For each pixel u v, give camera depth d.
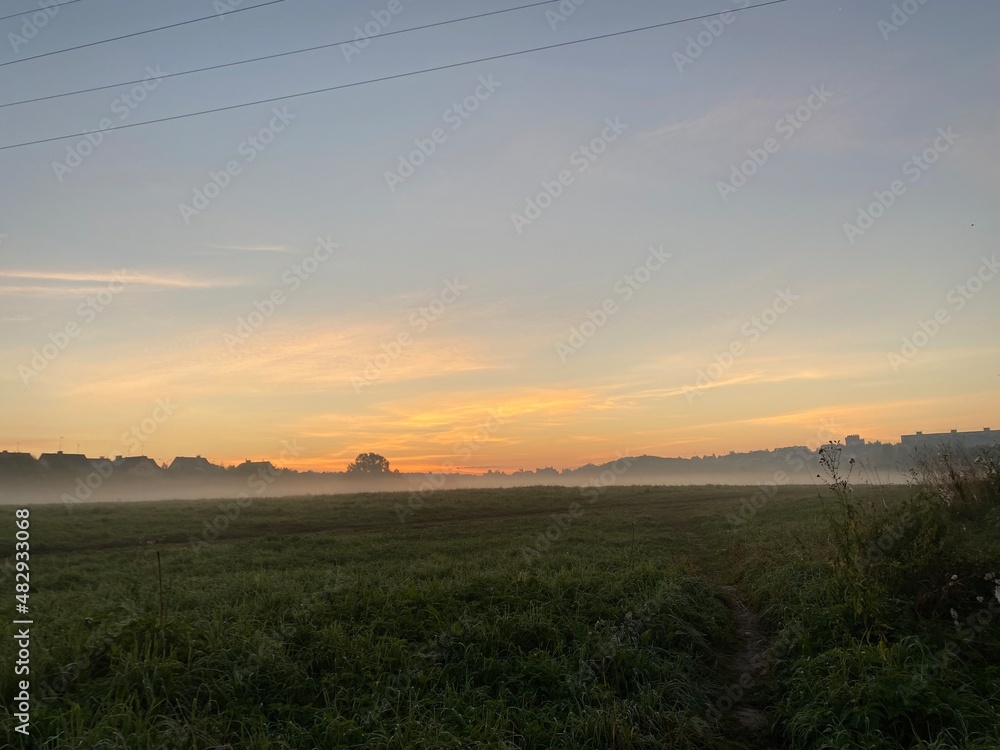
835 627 9.04
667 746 6.88
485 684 8.29
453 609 10.80
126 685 7.28
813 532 18.42
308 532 30.80
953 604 8.78
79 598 14.26
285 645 8.88
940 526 10.15
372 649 8.94
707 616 11.65
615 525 30.19
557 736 6.86
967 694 6.79
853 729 6.53
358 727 6.86
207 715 7.08
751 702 8.69
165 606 12.17
